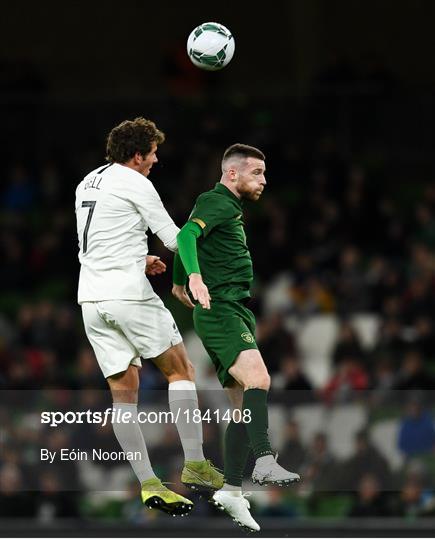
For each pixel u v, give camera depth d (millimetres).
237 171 24016
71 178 63312
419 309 51438
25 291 59125
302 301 53688
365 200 58500
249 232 57531
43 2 72250
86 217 23766
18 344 52375
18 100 63438
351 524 36344
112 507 37875
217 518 37250
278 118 62562
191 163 59812
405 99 62500
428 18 71438
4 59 71875
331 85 63188
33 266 59875
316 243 56938
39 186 63406
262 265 56312
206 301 22188
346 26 71875
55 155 63531
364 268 56562
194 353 50531
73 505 37375
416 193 61719
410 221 60125
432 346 49750
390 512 36656
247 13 72375
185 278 24578
